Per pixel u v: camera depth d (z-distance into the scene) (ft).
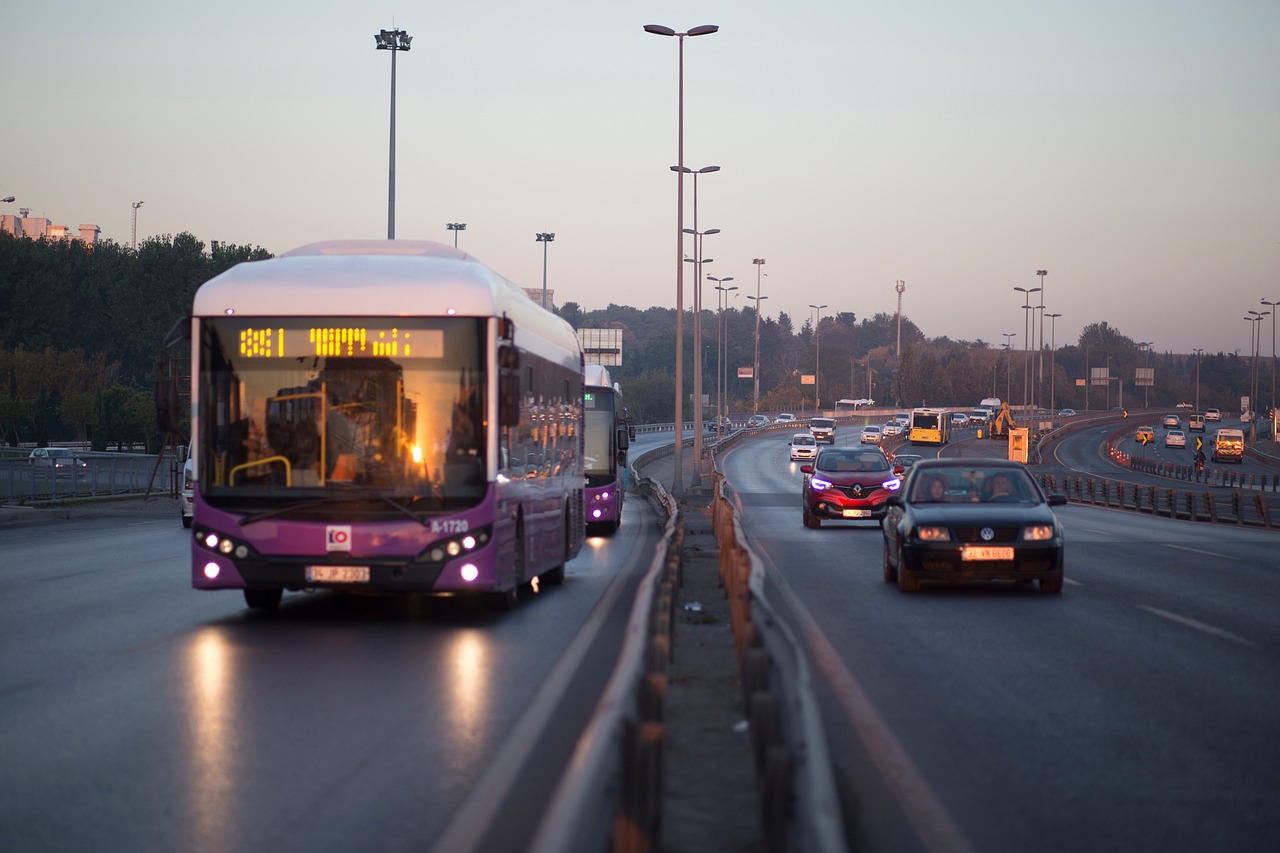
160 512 211.41
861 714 45.34
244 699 47.29
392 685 50.39
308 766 36.65
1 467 205.26
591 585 94.58
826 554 124.06
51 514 191.52
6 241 532.73
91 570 104.99
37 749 38.83
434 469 67.56
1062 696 49.11
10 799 32.99
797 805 24.41
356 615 74.08
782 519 190.29
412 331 68.18
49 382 481.05
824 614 75.92
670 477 358.23
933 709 46.39
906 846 29.84
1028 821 31.96
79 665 55.31
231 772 35.91
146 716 44.01
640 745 22.45
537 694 48.44
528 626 69.46
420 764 36.94
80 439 527.81
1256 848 29.86
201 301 68.54
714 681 51.31
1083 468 471.62
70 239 618.03
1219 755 39.32
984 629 69.21
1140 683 52.08
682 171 259.60
